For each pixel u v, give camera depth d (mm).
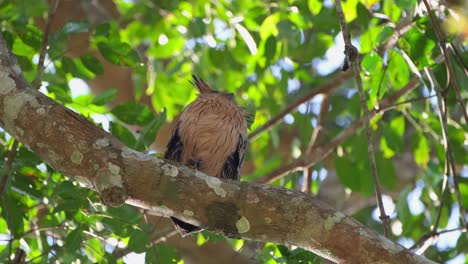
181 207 7887
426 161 14016
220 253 12789
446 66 10516
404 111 13859
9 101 8148
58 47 11328
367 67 11109
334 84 14477
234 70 15844
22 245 10719
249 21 14172
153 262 10445
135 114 11203
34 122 8031
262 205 7809
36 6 14164
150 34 15523
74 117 8047
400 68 12297
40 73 10797
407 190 13375
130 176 7816
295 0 13391
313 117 17109
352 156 14133
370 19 13461
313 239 7730
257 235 7879
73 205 10039
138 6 14688
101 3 16031
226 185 7902
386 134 14039
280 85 14758
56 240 10773
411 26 11094
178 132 10930
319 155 13805
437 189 13906
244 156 11406
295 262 9781
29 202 12141
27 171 11133
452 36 10969
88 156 7867
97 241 11305
